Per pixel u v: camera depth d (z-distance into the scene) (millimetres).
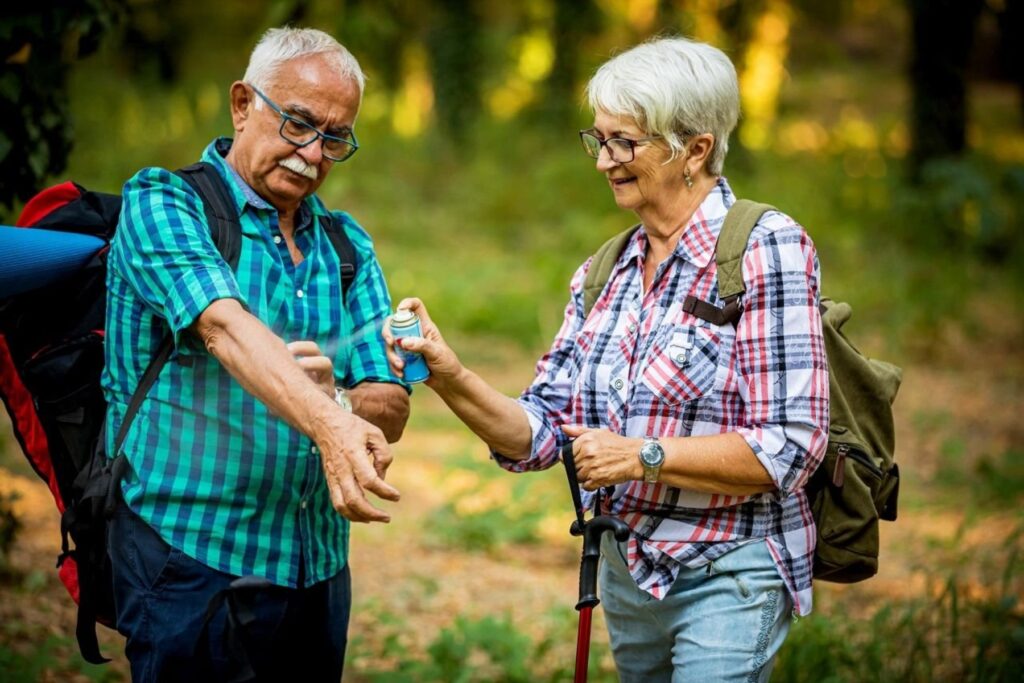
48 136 4145
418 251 13641
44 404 2838
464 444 7949
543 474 6777
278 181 2719
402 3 17094
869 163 15883
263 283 2715
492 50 18516
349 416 2426
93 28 4074
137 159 13734
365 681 4289
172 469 2656
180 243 2576
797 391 2594
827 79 22594
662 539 2723
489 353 10547
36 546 5172
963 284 12312
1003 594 4348
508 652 4316
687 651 2721
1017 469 7465
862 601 5320
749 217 2672
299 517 2756
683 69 2639
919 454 8172
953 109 13914
